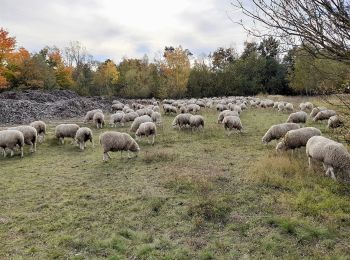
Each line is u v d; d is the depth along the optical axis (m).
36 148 18.28
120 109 39.75
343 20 3.71
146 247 7.07
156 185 11.05
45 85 60.56
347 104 5.71
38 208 9.45
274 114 31.42
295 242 7.08
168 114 34.75
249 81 72.88
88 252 7.06
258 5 3.98
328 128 19.83
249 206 8.95
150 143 18.59
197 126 22.44
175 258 6.69
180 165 13.42
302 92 59.72
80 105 39.97
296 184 10.15
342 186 9.85
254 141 18.08
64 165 14.45
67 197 10.27
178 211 8.85
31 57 60.19
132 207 9.22
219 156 14.98
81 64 84.06
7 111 31.58
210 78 74.75
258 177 10.92
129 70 75.00
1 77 43.38
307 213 8.30
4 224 8.44
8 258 6.85
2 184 11.88
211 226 8.04
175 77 68.12
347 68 4.76
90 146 18.55
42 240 7.61
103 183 11.59
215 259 6.65
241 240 7.33
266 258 6.57
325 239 7.11
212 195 9.73
